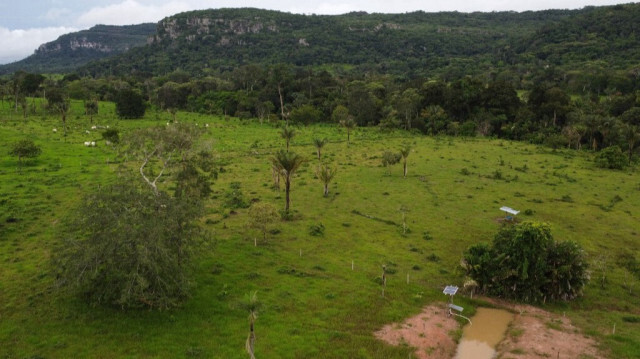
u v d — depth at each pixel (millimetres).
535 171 80000
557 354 27516
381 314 31828
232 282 35625
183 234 32281
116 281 29766
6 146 86750
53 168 74375
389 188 67750
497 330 31156
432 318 31984
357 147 102438
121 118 137875
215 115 160625
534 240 35312
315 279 37094
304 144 105250
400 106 138000
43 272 35719
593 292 36844
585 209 58438
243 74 198750
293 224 51156
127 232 29031
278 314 30969
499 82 142750
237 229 48469
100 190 32844
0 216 49469
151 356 25359
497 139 121000
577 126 109188
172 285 30422
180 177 47250
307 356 26094
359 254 43375
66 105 135875
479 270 36438
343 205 59188
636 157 94062
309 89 182125
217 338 27516
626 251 45281
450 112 143500
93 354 25422
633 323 31812
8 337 26938
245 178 72938
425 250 44969
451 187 68562
